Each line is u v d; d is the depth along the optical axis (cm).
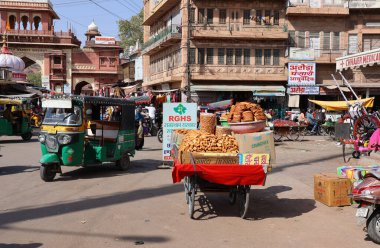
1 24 5462
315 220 721
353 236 632
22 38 5447
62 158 1087
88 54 5950
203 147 728
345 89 3394
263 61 3550
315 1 3519
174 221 704
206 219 720
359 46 3575
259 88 3459
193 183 714
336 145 2075
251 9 3534
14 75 4212
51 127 1088
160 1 4091
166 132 1312
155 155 1641
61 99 1108
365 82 3538
